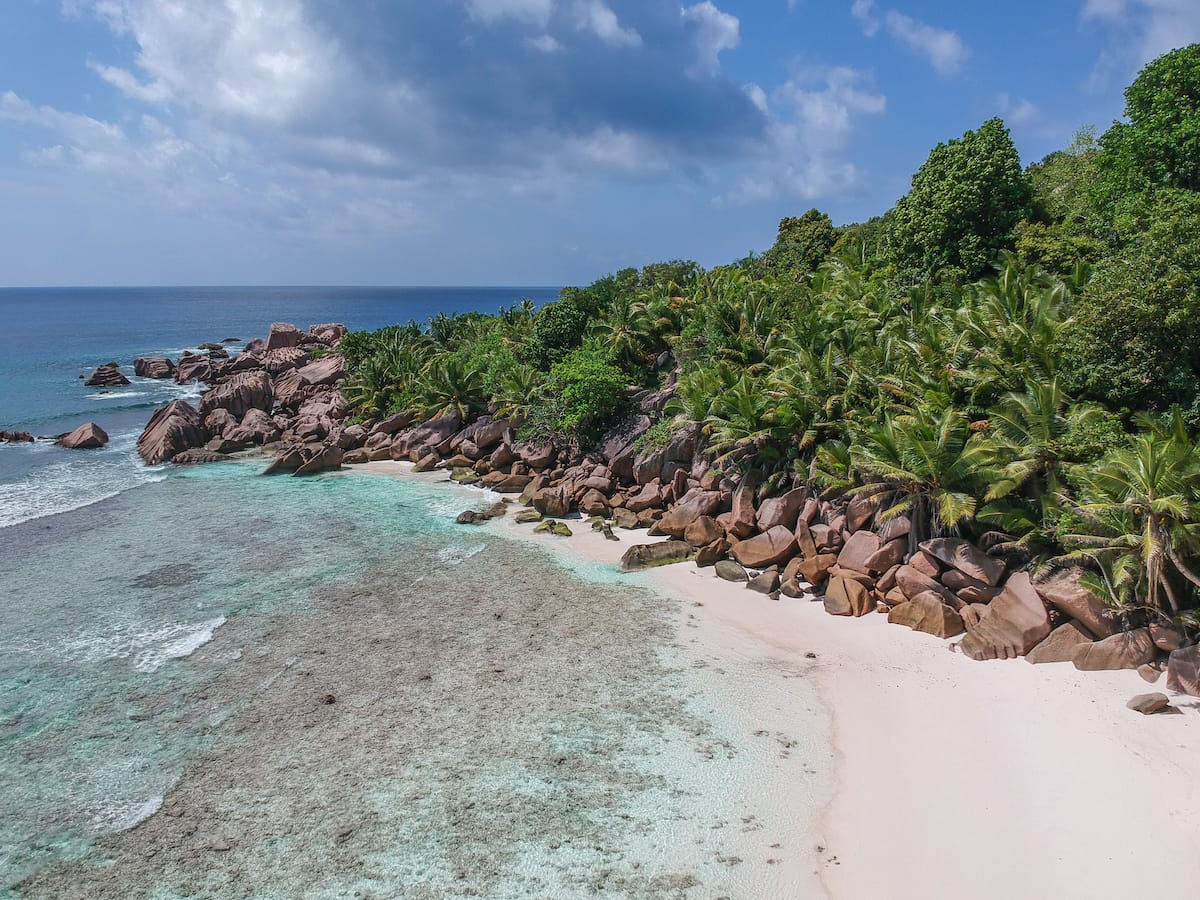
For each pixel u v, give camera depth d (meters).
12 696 22.58
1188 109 39.56
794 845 16.58
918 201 50.62
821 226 69.56
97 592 30.34
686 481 40.88
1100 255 41.28
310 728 21.03
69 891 15.43
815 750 20.00
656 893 15.27
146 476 50.62
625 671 24.28
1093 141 59.22
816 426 35.47
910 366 34.91
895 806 17.73
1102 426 26.70
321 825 17.27
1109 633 23.25
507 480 47.41
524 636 26.83
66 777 18.95
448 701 22.44
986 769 18.88
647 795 18.25
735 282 56.84
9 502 43.38
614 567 34.00
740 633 27.11
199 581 31.69
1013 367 30.73
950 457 28.08
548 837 16.86
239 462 55.31
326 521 40.62
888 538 30.28
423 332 81.69
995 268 45.91
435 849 16.50
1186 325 26.77
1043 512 26.52
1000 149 47.12
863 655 25.00
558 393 51.03
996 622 24.72
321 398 69.75
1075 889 15.10
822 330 42.25
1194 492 22.09
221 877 15.76
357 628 27.36
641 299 57.66
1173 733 19.47
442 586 31.50
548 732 20.88
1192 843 15.97
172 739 20.55
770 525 34.38
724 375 42.47
